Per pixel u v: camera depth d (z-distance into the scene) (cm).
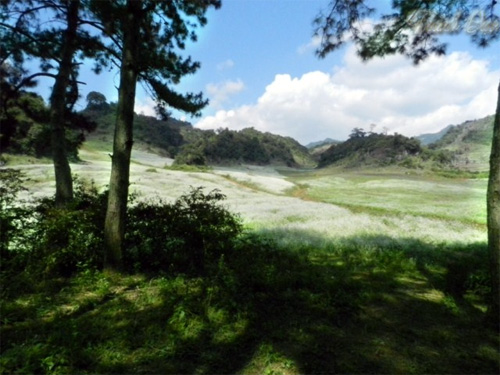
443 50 813
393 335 476
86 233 757
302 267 844
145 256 795
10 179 847
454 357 417
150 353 407
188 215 862
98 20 1030
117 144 714
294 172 17850
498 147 484
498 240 490
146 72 1087
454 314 552
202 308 533
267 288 656
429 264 931
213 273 739
